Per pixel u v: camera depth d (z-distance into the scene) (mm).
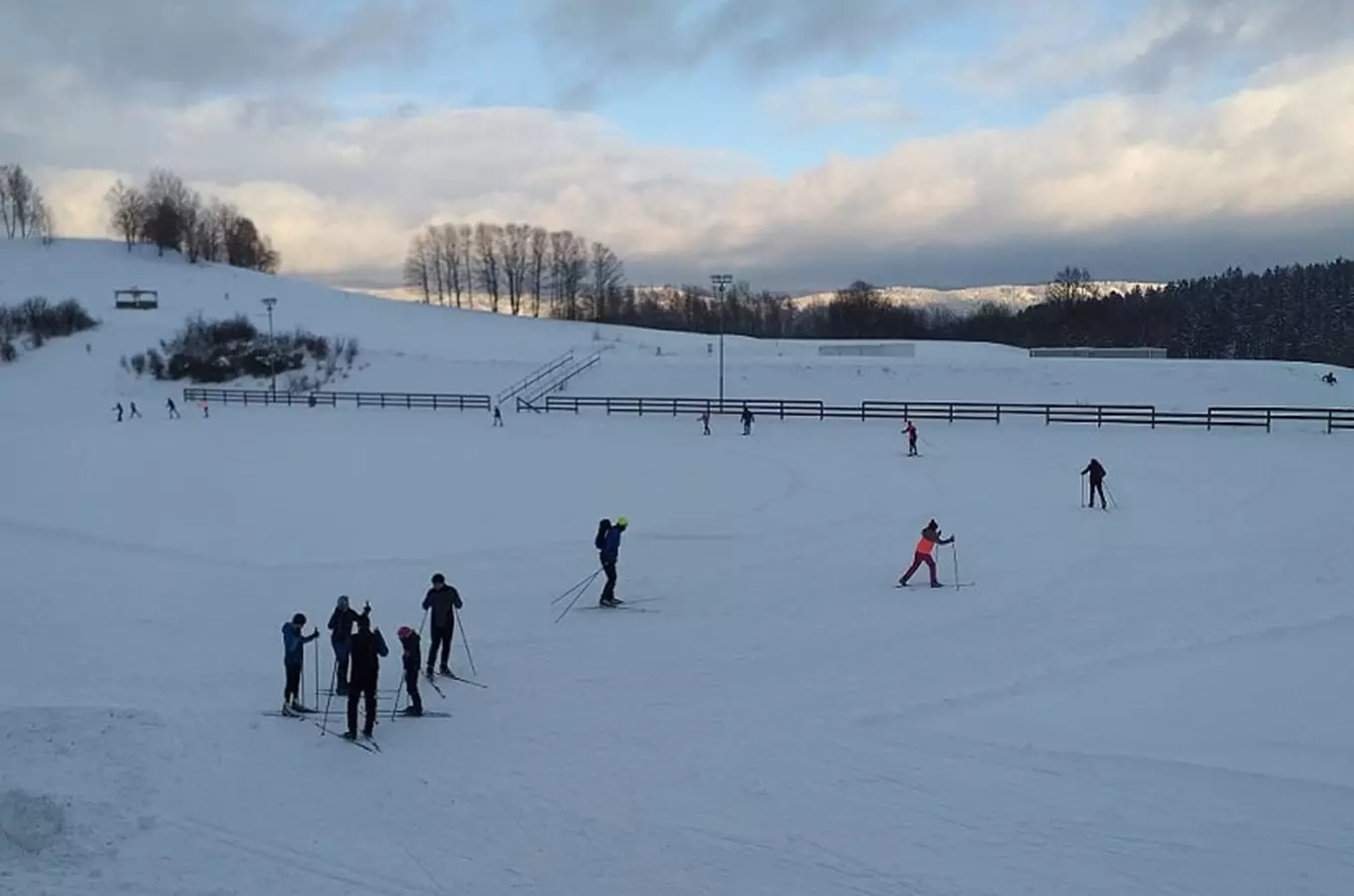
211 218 160750
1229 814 12633
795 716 16219
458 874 11500
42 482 42938
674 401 64812
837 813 12852
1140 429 52969
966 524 31781
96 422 67562
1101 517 32281
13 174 151125
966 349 90000
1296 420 53281
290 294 126875
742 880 11305
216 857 11844
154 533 33344
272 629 22328
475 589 25438
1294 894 10812
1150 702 16531
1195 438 49438
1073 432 52688
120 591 25797
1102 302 159625
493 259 158000
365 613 15680
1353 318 133750
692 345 96000
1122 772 13930
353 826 12656
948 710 16375
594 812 12992
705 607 23141
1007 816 12695
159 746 14914
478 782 13953
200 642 21266
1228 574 24734
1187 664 18359
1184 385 66938
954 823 12531
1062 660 18703
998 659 18844
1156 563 26031
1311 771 13844
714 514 34500
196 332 92625
